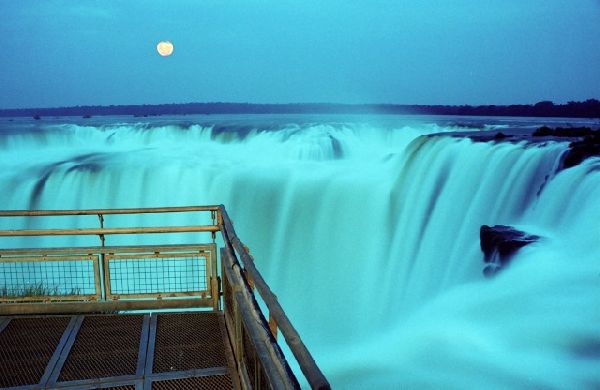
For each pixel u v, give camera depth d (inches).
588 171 538.6
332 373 479.5
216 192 957.2
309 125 1492.4
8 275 364.2
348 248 812.6
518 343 415.8
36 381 150.6
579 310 410.6
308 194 903.1
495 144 723.4
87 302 198.8
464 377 405.7
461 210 703.7
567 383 358.9
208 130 1449.3
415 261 733.3
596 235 473.4
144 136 1505.9
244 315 122.4
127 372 156.1
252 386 125.0
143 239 767.7
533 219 593.9
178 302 201.3
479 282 558.6
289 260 832.9
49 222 829.2
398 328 570.3
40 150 1412.4
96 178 987.9
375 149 1314.0
